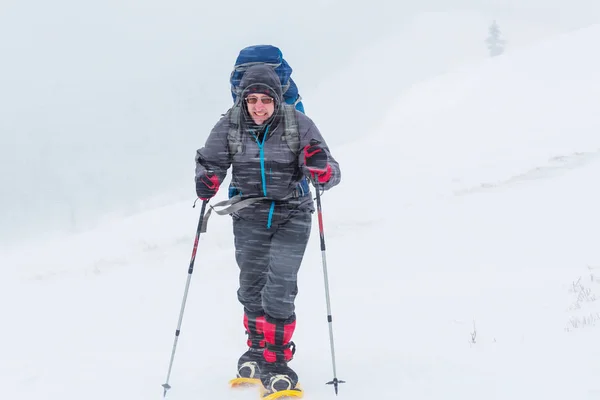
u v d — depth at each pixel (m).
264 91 9.48
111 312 21.38
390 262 25.80
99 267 32.97
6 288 29.98
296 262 10.09
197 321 17.92
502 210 34.16
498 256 24.64
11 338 19.03
